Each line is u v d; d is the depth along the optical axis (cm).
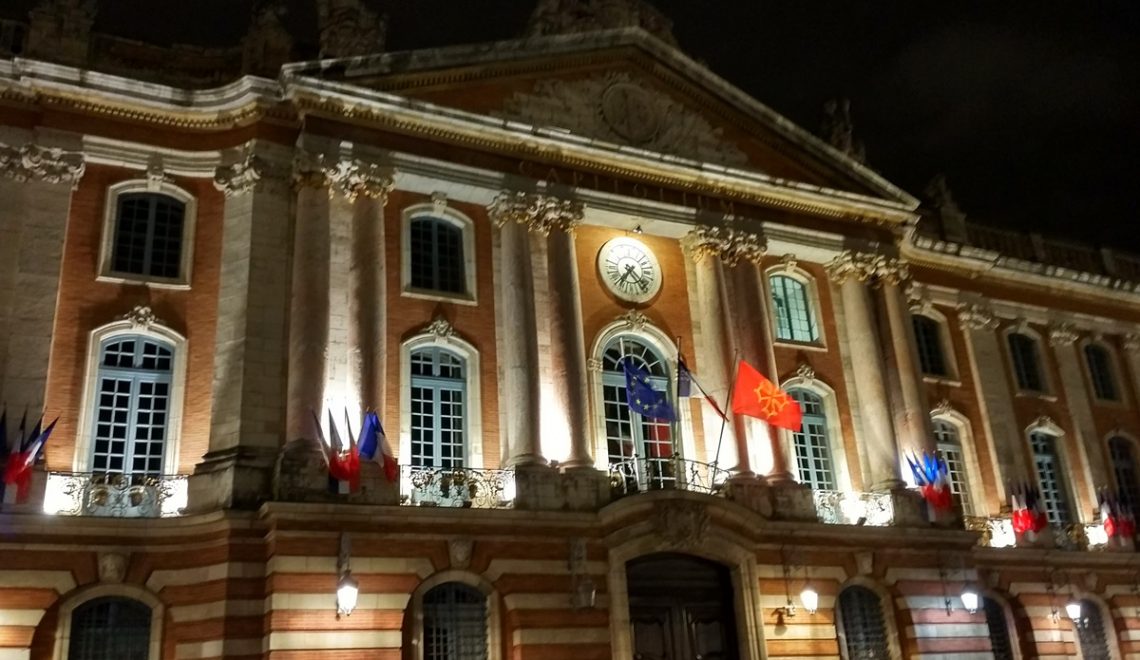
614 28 2284
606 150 2158
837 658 2002
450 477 1802
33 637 1520
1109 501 2652
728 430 2108
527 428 1886
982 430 2638
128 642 1591
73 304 1752
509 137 2072
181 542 1631
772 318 2350
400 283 1948
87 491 1630
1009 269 2861
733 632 1959
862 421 2327
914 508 2225
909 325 2470
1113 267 3145
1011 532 2509
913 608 2127
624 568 1842
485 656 1727
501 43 2128
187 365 1788
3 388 1642
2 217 1745
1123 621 2570
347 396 1781
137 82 1878
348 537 1639
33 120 1827
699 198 2286
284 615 1560
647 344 2189
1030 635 2408
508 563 1766
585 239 2181
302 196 1864
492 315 2017
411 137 2002
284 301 1819
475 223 2073
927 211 2831
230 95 1916
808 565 2047
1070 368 2902
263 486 1661
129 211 1872
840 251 2442
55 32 1906
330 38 2006
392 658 1620
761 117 2427
